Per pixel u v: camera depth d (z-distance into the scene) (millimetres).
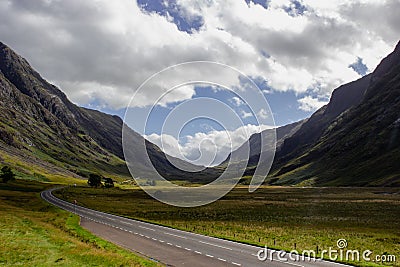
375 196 124062
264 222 55531
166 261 23594
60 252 24766
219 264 22734
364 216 64938
